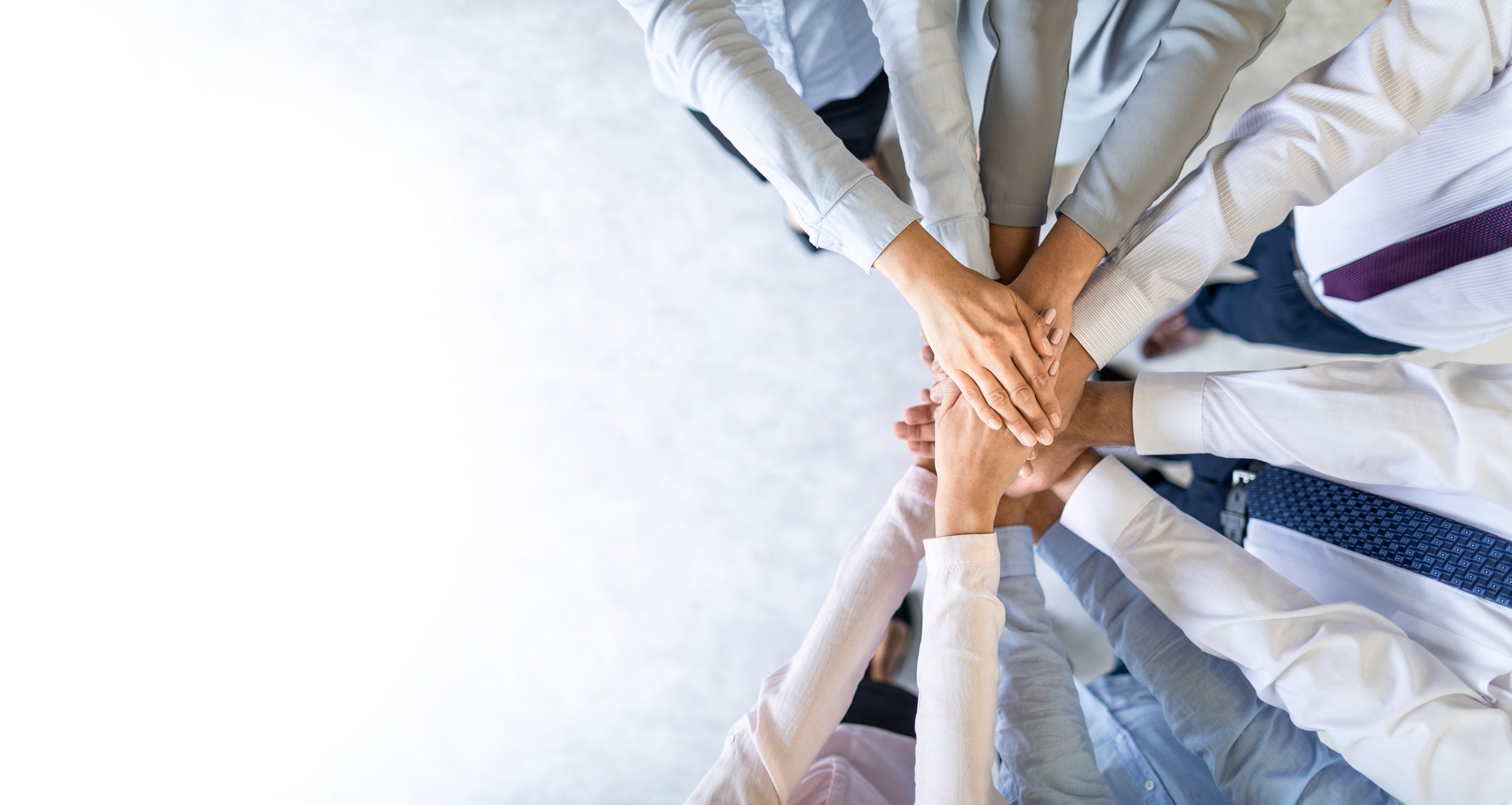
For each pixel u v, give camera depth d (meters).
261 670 2.50
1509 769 0.99
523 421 2.39
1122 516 1.30
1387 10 1.09
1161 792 1.43
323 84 2.43
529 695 2.41
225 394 2.50
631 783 2.37
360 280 2.44
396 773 2.46
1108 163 1.19
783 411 2.28
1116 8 1.49
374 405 2.45
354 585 2.48
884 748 1.54
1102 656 2.16
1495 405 1.02
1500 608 1.10
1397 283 1.38
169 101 2.47
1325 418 1.13
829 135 1.13
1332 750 1.19
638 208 2.34
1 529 2.54
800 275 2.28
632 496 2.35
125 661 2.54
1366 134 1.10
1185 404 1.24
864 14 1.66
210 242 2.48
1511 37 1.01
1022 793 1.25
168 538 2.53
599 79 2.36
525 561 2.40
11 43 2.47
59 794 2.52
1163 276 1.22
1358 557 1.26
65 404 2.52
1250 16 1.14
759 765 1.23
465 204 2.40
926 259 1.14
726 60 1.12
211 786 2.51
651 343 2.33
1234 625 1.17
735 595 2.32
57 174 2.50
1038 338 1.18
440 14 2.39
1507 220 1.17
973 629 1.16
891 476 2.25
